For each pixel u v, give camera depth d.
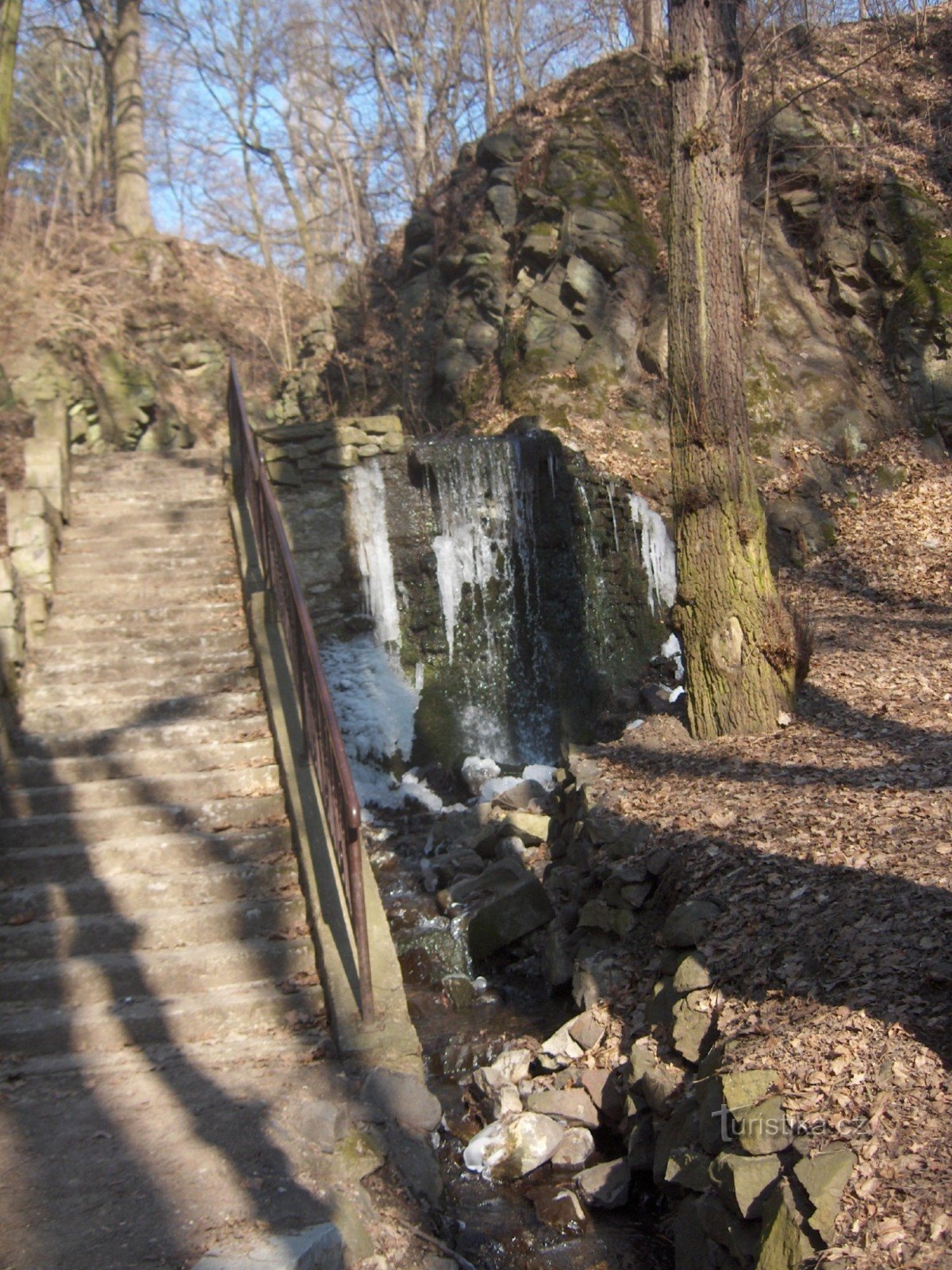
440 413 16.53
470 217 17.41
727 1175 3.85
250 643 7.73
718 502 8.19
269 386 21.38
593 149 16.41
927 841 5.55
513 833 8.64
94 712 7.02
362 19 25.59
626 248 15.36
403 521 11.62
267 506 7.63
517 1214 4.75
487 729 11.52
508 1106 5.48
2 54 12.80
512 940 7.27
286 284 23.78
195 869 5.82
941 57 17.97
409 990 7.12
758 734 8.07
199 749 6.66
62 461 9.28
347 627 11.30
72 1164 3.91
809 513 12.97
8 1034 4.77
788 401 14.06
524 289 15.83
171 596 8.28
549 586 12.09
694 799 6.97
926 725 7.77
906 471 13.83
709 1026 4.86
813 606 11.46
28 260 15.38
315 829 5.77
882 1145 3.58
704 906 5.61
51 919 5.51
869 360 14.89
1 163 13.05
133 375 16.44
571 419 13.91
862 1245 3.27
